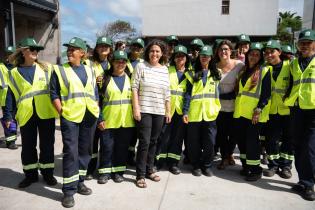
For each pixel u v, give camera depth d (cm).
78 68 408
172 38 548
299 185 444
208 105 484
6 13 934
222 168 534
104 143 455
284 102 463
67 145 389
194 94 490
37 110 427
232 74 511
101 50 480
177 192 437
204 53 479
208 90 488
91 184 457
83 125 410
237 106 495
